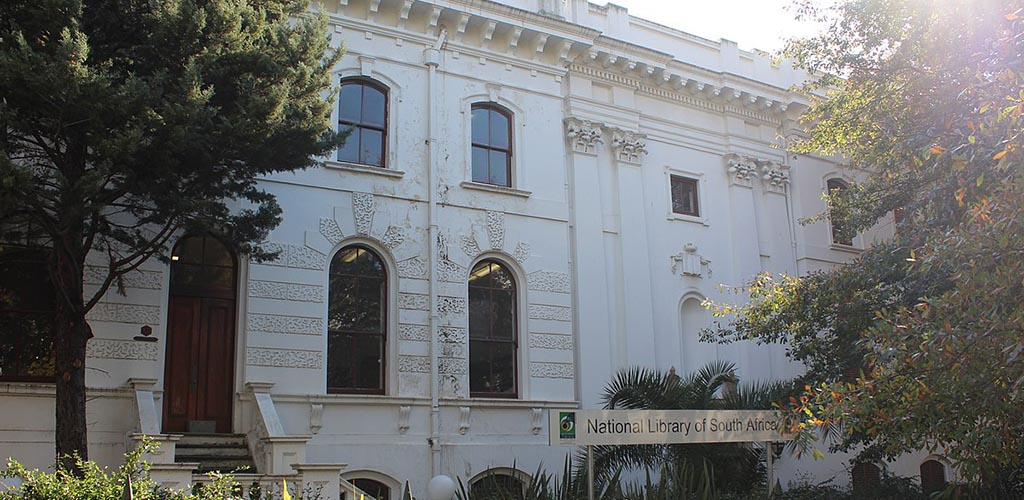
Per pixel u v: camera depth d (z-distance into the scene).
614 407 15.61
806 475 21.83
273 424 14.96
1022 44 12.48
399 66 19.23
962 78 14.14
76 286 12.65
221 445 15.44
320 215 17.62
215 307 16.58
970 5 14.38
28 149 12.46
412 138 19.00
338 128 18.34
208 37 12.65
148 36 12.47
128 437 14.42
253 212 15.45
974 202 10.48
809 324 15.50
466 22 19.91
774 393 15.73
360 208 18.03
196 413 15.99
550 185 20.64
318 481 13.09
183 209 12.52
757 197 24.39
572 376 19.78
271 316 16.72
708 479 12.30
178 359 16.05
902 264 14.04
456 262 18.86
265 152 13.01
